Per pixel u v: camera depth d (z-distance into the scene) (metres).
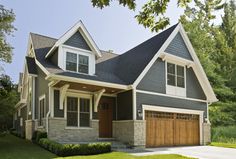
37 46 17.02
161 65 16.72
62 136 13.34
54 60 14.97
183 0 7.09
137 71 15.41
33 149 12.18
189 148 15.21
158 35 18.45
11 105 16.09
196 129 18.38
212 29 39.59
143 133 14.59
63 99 13.41
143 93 15.19
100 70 16.67
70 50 14.70
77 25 14.93
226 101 29.83
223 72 33.75
